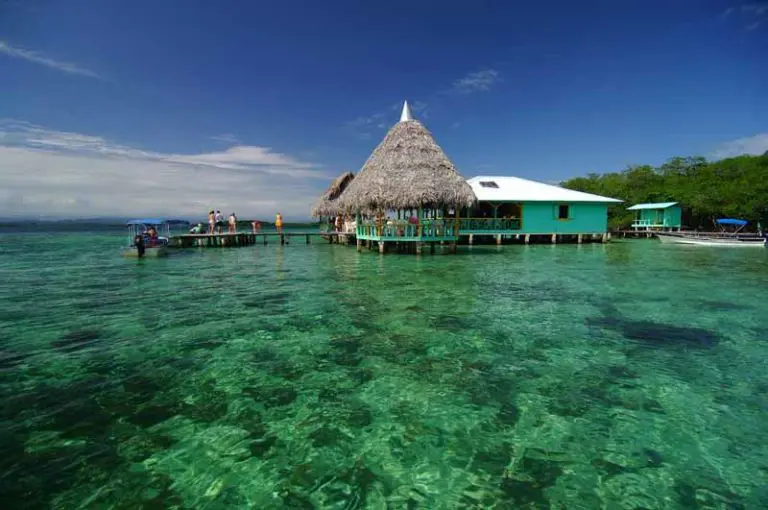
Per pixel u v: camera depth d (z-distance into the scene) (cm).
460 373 535
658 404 450
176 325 753
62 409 432
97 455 352
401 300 968
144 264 1769
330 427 404
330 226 3509
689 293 1054
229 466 341
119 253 2328
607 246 2770
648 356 597
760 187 3512
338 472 336
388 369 548
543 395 472
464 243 2997
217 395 470
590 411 435
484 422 413
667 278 1307
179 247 2820
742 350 623
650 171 4888
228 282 1241
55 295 1038
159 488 313
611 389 488
